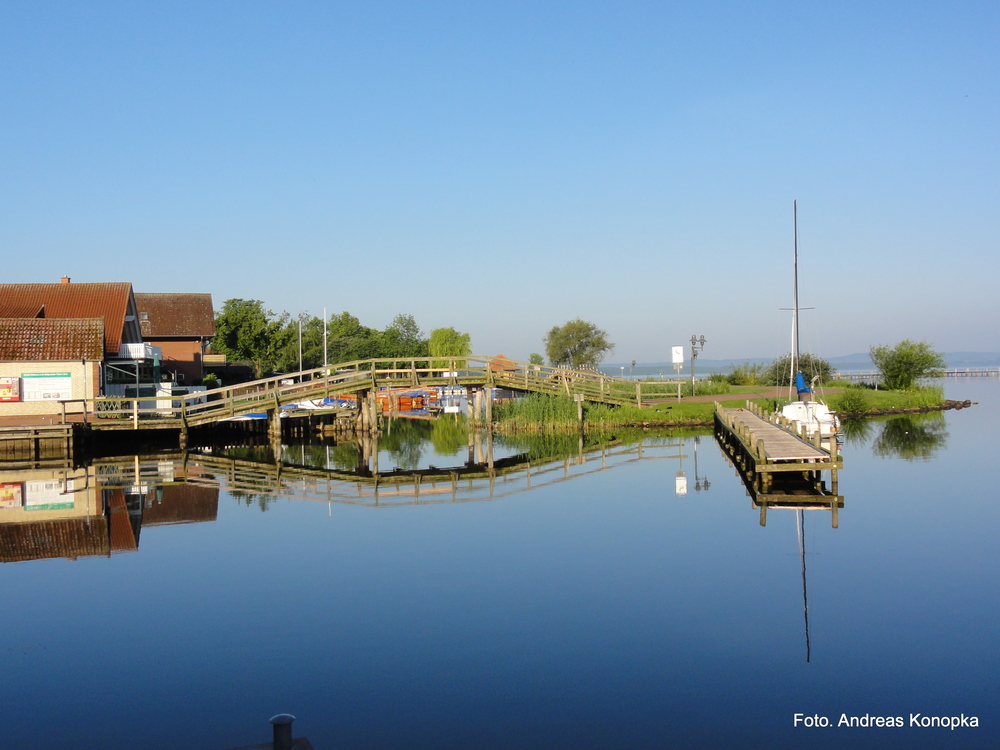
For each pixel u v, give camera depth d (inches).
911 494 743.7
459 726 302.7
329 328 4183.1
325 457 1213.7
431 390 2551.7
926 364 2112.5
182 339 2258.9
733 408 1499.8
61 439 1200.8
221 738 295.6
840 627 398.6
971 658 359.9
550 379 1566.2
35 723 309.3
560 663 359.9
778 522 633.6
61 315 1748.3
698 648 375.6
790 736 292.0
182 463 1141.7
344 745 288.5
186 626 416.2
